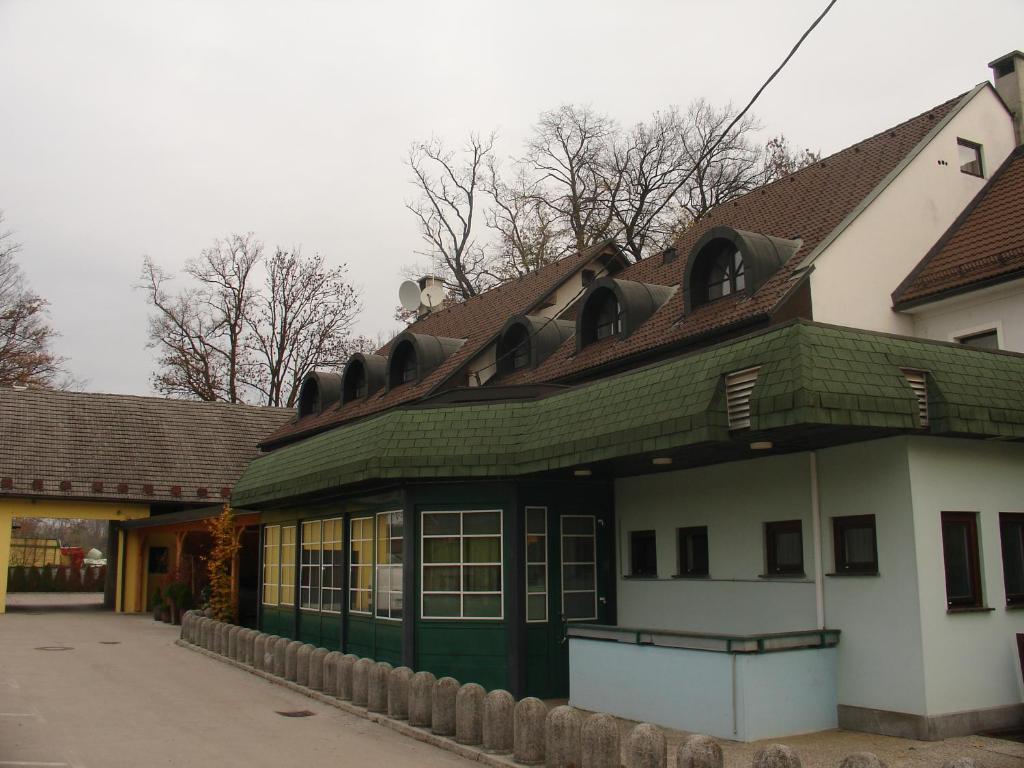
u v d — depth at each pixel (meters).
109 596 33.09
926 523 10.37
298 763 9.38
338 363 44.12
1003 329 14.27
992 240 15.33
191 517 26.73
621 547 14.63
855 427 9.62
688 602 13.27
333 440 16.56
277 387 43.91
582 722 8.64
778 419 9.37
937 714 10.02
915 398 9.91
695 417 10.23
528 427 13.52
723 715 10.17
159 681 15.09
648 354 16.30
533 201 38.59
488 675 13.53
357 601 16.16
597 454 11.67
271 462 20.12
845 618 10.91
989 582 10.84
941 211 16.64
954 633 10.34
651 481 14.12
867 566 10.91
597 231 36.78
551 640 13.79
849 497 10.98
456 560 13.95
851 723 10.67
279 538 20.38
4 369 42.41
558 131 37.88
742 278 16.14
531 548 13.89
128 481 31.58
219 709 12.53
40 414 32.78
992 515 11.05
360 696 12.39
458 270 39.59
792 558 11.88
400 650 14.27
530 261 37.94
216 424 35.81
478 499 13.88
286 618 19.50
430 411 14.19
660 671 11.06
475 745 9.94
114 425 33.75
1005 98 18.92
